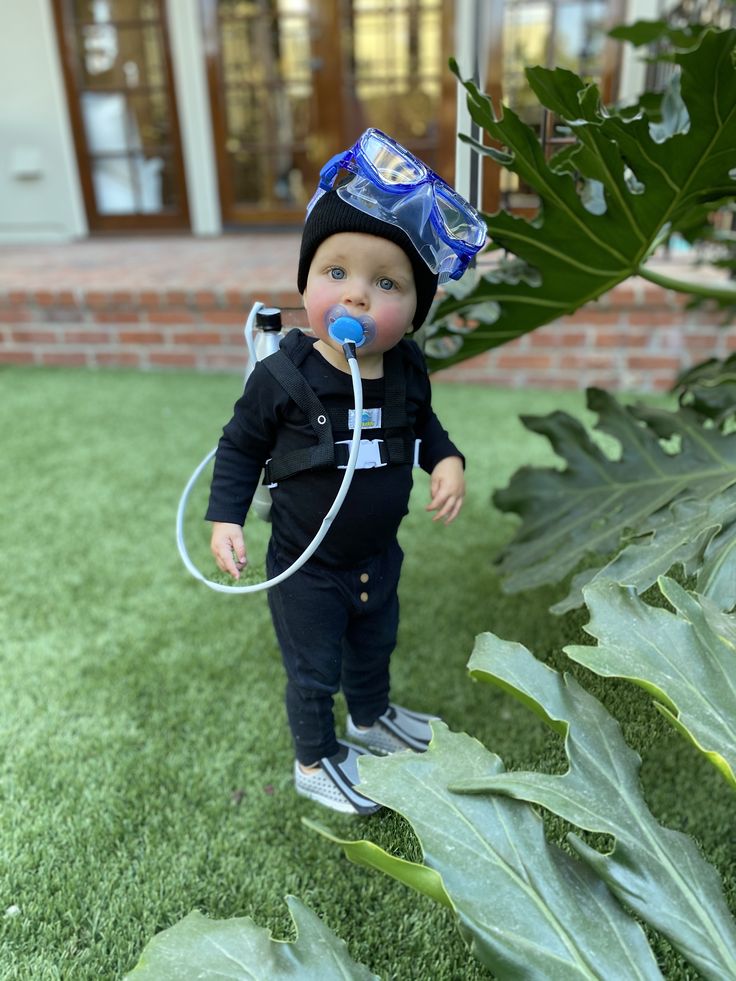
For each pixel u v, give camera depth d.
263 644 1.43
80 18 4.60
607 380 2.89
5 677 1.33
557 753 0.82
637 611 0.75
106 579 1.66
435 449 1.00
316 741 1.03
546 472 1.37
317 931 0.67
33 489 2.11
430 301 0.88
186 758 1.15
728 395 1.30
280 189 4.95
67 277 3.36
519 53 4.17
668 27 1.70
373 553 0.97
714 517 0.93
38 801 1.06
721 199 1.12
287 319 0.94
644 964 0.59
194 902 0.92
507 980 0.59
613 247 1.08
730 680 0.69
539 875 0.64
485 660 0.76
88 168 4.96
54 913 0.90
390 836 0.81
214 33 4.55
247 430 0.91
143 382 3.02
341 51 4.54
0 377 3.08
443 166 4.68
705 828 0.99
